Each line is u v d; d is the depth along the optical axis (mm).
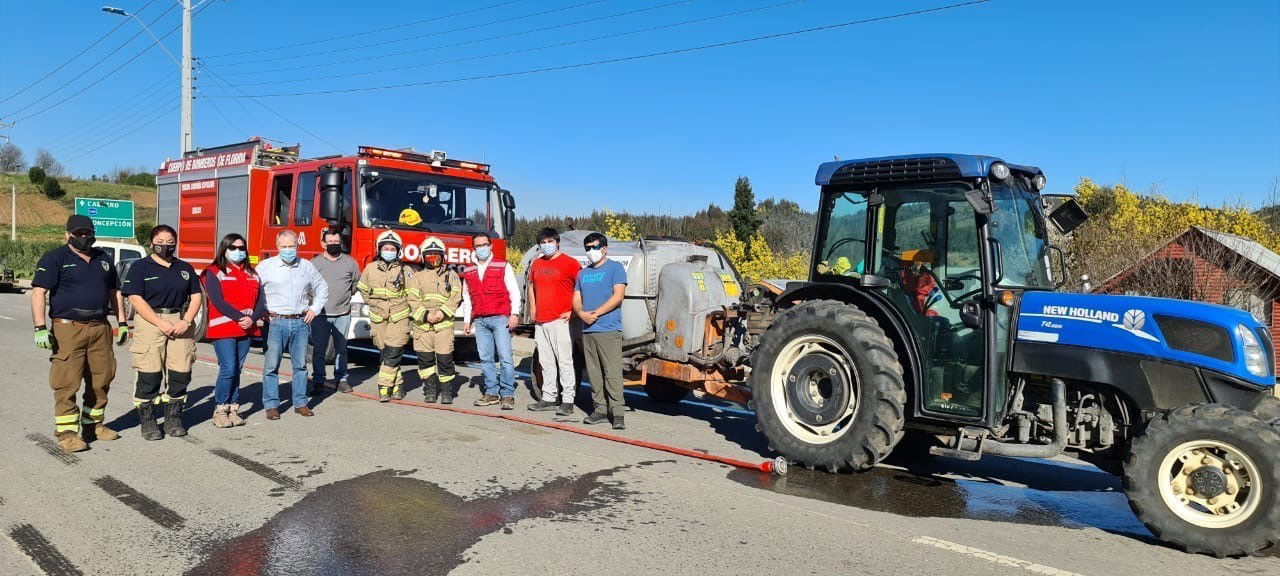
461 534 4582
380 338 8680
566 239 9352
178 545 4371
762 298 7738
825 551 4445
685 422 8055
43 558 4172
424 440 6848
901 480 6039
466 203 11398
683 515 5004
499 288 8484
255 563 4125
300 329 7828
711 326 7727
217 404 7281
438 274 8641
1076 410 5379
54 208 70125
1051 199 6527
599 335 7488
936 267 5805
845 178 6336
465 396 9250
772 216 38531
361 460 6145
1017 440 5582
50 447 6449
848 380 6016
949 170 5695
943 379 5754
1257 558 4559
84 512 4895
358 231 10352
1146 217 17609
